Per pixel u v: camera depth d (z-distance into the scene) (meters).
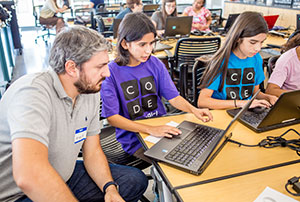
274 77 1.98
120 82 1.61
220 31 4.47
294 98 1.32
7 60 4.33
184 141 1.28
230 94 1.86
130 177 1.47
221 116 1.60
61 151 1.20
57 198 0.94
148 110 1.75
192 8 4.86
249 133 1.40
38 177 0.91
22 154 0.90
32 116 0.97
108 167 1.42
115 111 1.56
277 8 5.84
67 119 1.18
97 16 4.66
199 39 3.17
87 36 1.05
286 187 0.99
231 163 1.15
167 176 1.07
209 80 1.79
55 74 1.12
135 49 1.51
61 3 6.64
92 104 1.31
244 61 1.84
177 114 1.64
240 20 1.67
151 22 1.50
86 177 1.44
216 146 1.10
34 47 6.70
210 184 1.02
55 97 1.13
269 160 1.17
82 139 1.30
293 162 1.16
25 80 1.07
